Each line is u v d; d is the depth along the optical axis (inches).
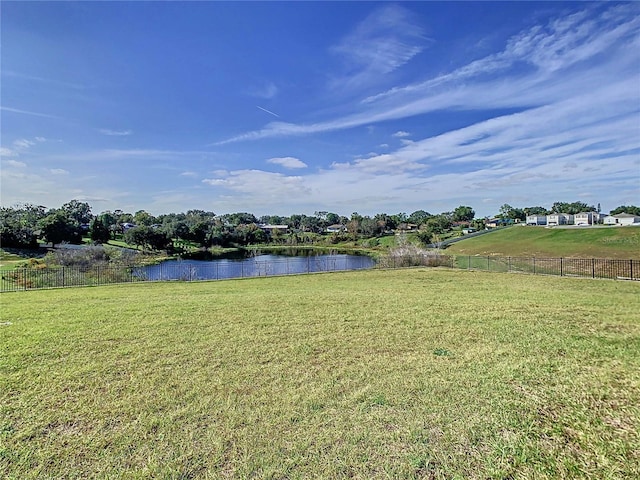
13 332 243.3
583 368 165.3
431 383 148.9
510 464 95.4
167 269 1085.1
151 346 209.0
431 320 274.4
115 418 123.6
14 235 1620.3
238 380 156.4
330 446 104.8
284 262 1089.4
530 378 153.1
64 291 548.7
